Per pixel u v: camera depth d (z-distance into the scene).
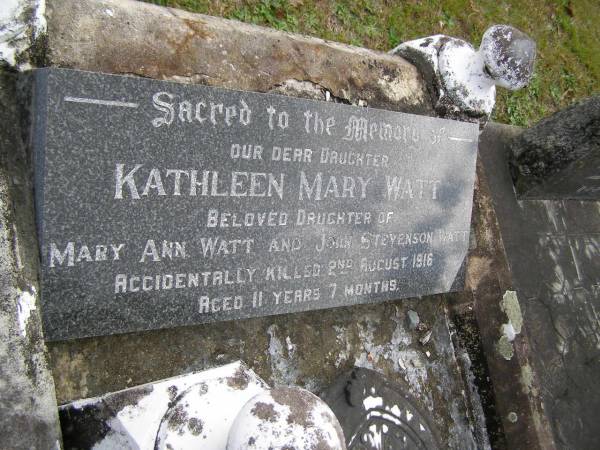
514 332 1.06
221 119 0.69
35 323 0.56
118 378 0.68
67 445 0.62
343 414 0.85
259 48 0.80
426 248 0.95
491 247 1.09
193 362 0.74
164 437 0.61
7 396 0.52
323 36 1.34
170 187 0.67
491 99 1.06
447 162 0.96
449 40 1.02
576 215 1.41
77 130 0.60
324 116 0.79
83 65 0.65
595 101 1.10
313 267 0.81
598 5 2.01
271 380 0.81
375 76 0.94
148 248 0.66
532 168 1.22
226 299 0.73
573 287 1.34
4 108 0.60
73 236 0.61
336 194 0.81
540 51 1.83
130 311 0.66
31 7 0.60
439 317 1.04
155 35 0.70
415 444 0.91
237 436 0.50
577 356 1.29
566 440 1.20
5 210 0.57
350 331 0.92
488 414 1.03
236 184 0.72
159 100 0.65
